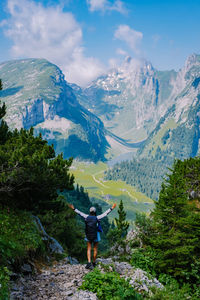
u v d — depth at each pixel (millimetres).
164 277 9977
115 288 6832
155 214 12688
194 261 10625
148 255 11125
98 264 9055
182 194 12227
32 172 13125
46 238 13109
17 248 8938
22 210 13789
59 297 6770
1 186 13227
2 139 16328
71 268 9258
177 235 11039
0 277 6699
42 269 9523
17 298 6352
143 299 6809
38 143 16250
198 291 9156
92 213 8727
